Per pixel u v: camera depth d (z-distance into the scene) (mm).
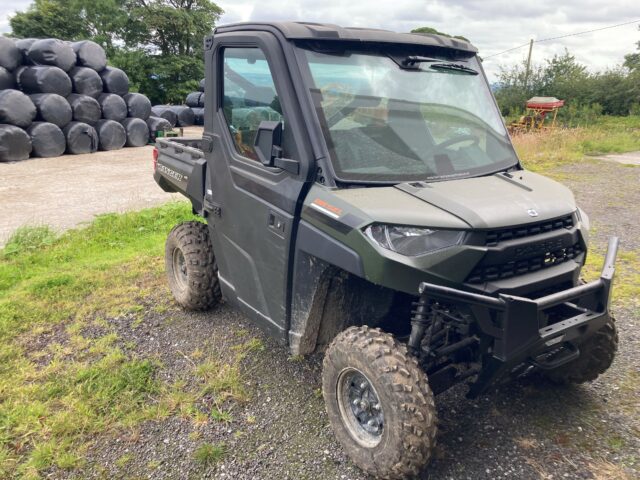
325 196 2787
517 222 2582
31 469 2912
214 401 3459
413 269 2455
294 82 2979
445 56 3527
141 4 44094
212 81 3764
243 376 3732
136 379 3717
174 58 39438
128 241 7395
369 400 2701
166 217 8250
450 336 2852
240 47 3430
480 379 2592
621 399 3307
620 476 2676
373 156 2967
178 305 4957
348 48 3141
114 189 11070
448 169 3104
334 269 2906
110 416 3334
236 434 3145
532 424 3094
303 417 3275
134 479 2832
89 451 3051
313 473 2809
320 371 3768
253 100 3340
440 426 3098
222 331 4422
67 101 15594
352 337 2662
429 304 2570
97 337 4414
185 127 22391
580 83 29641
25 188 11117
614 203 8531
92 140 16203
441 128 3246
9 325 4656
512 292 2547
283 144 3047
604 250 6117
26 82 15070
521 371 2766
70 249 6961
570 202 2932
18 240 7117
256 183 3287
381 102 3113
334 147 2900
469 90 3527
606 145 15359
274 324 3371
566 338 2621
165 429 3217
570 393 3381
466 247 2463
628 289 4949
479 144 3369
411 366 2488
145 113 18328
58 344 4297
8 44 14664
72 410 3395
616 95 28453
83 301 5172
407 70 3268
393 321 3137
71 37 42188
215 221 3939
